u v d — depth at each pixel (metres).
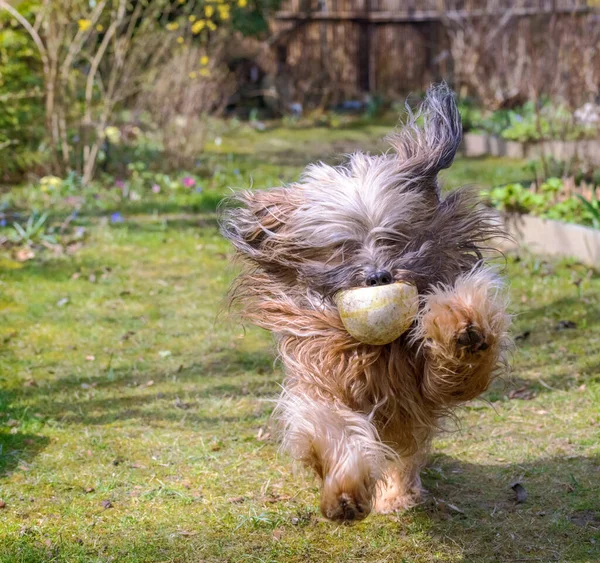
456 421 1.74
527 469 1.77
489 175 4.30
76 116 4.22
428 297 1.45
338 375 1.49
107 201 3.86
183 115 4.49
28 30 4.12
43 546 1.53
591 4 5.64
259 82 6.88
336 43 6.96
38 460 1.79
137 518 1.61
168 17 5.34
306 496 1.69
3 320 2.53
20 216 3.57
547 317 2.51
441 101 1.67
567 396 2.05
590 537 1.56
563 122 4.12
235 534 1.58
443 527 1.60
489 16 5.96
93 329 2.48
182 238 3.37
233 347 2.39
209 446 1.86
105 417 1.99
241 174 4.48
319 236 1.53
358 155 1.65
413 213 1.55
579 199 3.19
